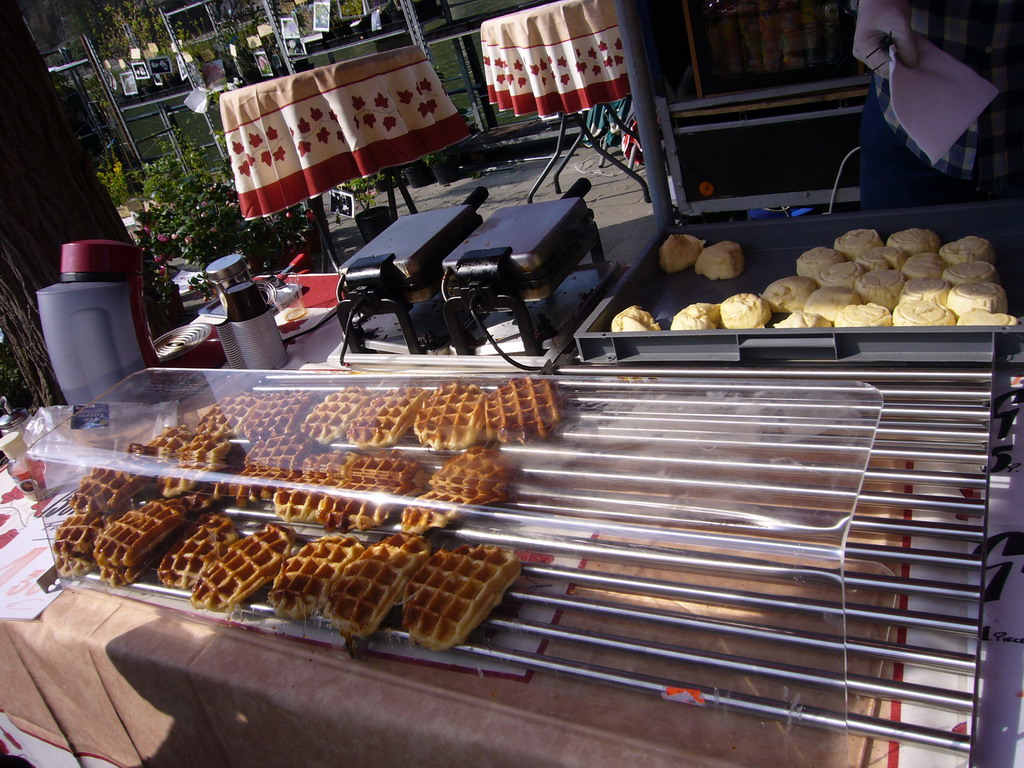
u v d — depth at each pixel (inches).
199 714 56.1
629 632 44.9
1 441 80.4
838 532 42.0
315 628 52.3
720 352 66.6
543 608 48.2
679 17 116.3
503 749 41.5
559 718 42.1
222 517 64.3
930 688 37.9
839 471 45.0
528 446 57.3
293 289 115.5
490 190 280.1
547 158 295.6
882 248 76.6
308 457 66.2
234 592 56.1
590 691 43.3
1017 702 37.5
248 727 53.4
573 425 57.6
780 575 42.4
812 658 40.3
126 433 76.3
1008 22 75.1
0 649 66.6
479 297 73.8
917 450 50.6
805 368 63.4
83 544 66.7
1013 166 82.8
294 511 61.2
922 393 55.6
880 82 87.3
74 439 76.8
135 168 419.2
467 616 47.7
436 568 51.6
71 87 447.2
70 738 71.0
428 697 45.7
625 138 257.3
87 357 83.9
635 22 90.0
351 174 159.5
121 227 121.5
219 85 299.7
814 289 74.6
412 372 79.9
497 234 78.1
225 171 279.4
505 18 192.1
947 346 58.6
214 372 83.3
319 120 151.6
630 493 50.3
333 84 148.3
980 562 42.3
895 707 38.4
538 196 258.2
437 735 43.5
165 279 206.7
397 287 81.7
